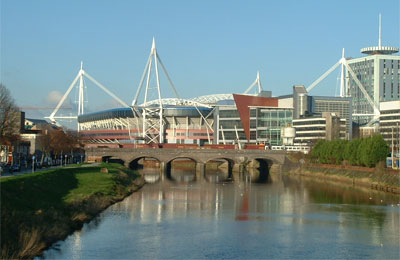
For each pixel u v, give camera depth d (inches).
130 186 6742.1
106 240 3499.0
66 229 3646.7
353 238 3722.9
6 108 6820.9
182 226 4079.7
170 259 3095.5
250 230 3966.5
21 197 3750.0
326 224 4252.0
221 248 3380.9
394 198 5994.1
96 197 4982.8
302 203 5531.5
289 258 3166.8
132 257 3112.7
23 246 2992.1
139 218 4377.5
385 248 3437.5
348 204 5452.8
